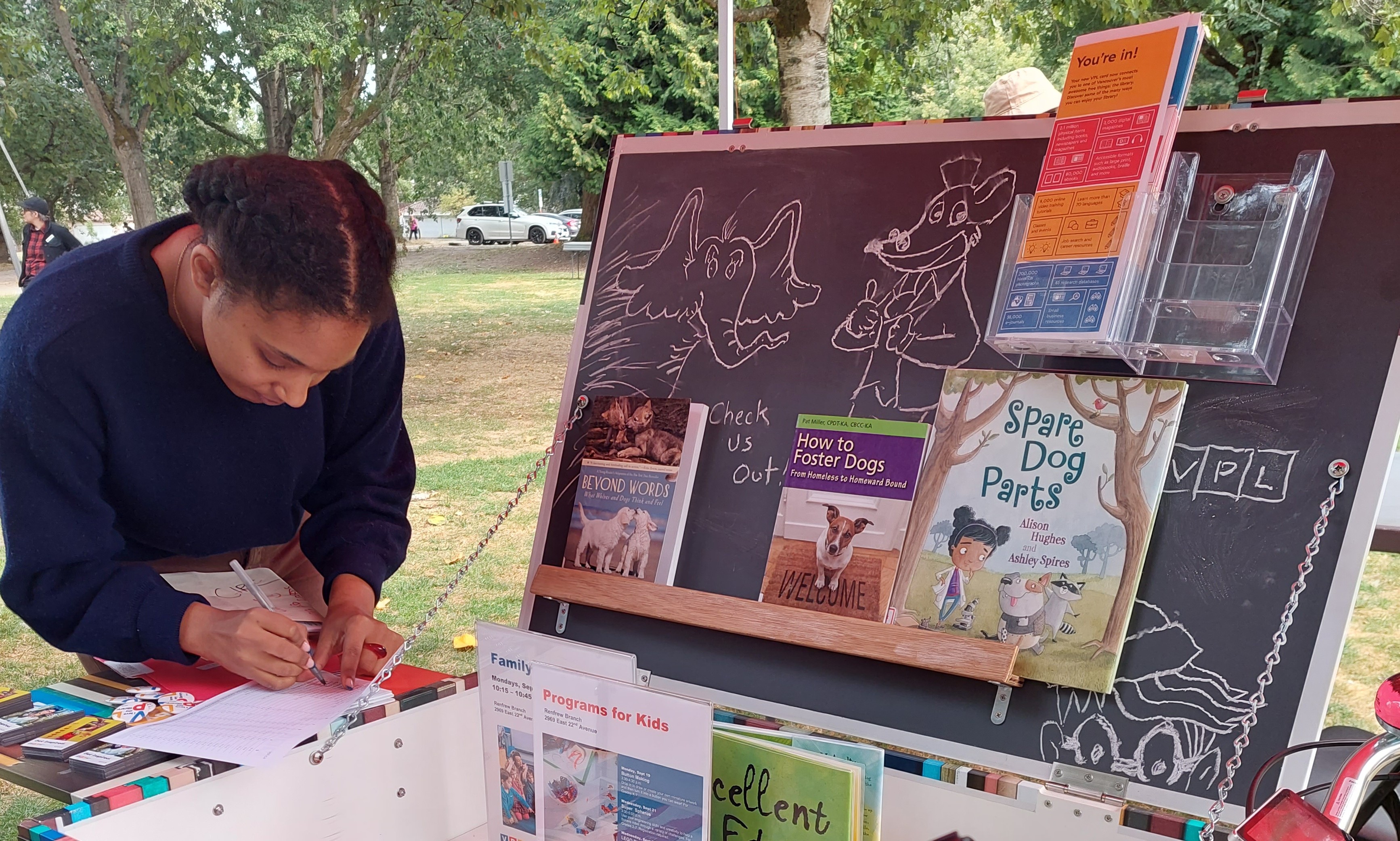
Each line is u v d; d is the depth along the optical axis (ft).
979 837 3.76
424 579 12.33
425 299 40.52
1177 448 3.83
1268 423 3.71
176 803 3.59
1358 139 3.73
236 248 3.51
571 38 47.50
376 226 3.75
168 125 43.42
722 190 5.18
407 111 44.70
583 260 53.93
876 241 4.67
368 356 4.97
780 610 4.38
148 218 35.78
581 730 3.75
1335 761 4.28
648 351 5.19
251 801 3.81
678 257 5.24
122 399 4.19
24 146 44.78
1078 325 3.72
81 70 33.65
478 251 65.82
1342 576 3.50
